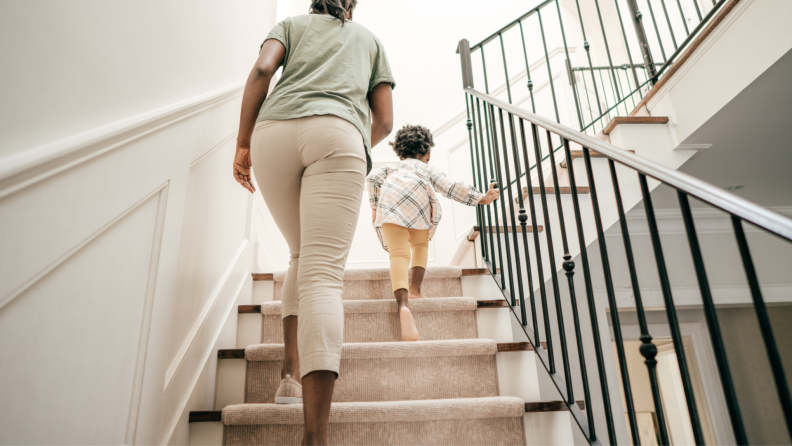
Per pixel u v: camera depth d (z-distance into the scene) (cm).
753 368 315
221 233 166
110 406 89
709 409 311
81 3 81
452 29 388
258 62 118
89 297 83
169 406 116
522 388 152
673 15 425
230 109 172
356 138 111
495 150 200
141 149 100
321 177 106
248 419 125
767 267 324
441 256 324
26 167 63
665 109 248
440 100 368
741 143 238
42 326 70
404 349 151
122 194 92
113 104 90
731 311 328
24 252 65
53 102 72
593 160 249
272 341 175
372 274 201
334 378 94
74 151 74
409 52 381
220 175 164
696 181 81
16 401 65
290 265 133
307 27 126
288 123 108
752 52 192
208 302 150
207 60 150
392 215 186
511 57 377
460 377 153
